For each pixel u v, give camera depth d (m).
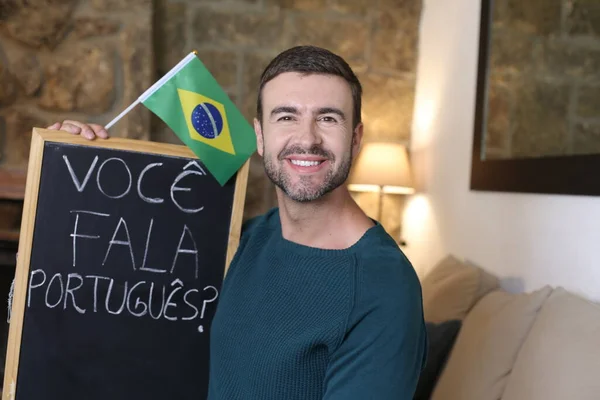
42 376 1.27
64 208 1.29
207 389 1.34
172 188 1.35
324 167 0.94
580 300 1.47
